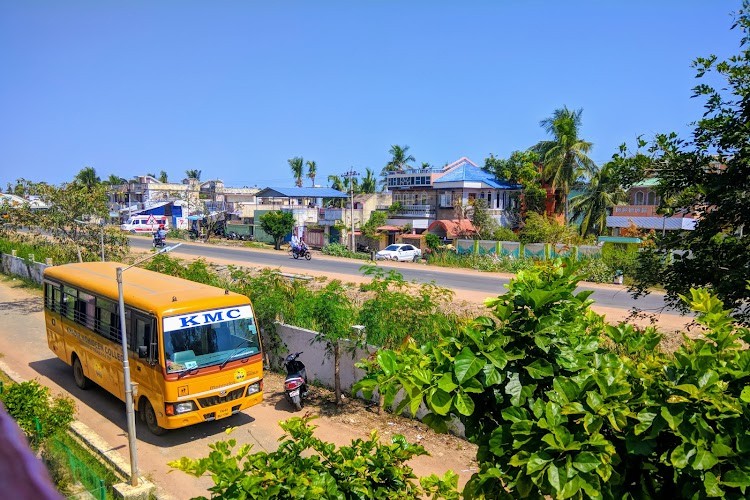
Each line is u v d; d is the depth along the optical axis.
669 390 3.28
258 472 3.81
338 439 10.37
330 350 12.53
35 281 27.20
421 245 43.50
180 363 9.98
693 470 3.03
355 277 26.39
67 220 21.61
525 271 3.99
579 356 3.62
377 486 4.18
